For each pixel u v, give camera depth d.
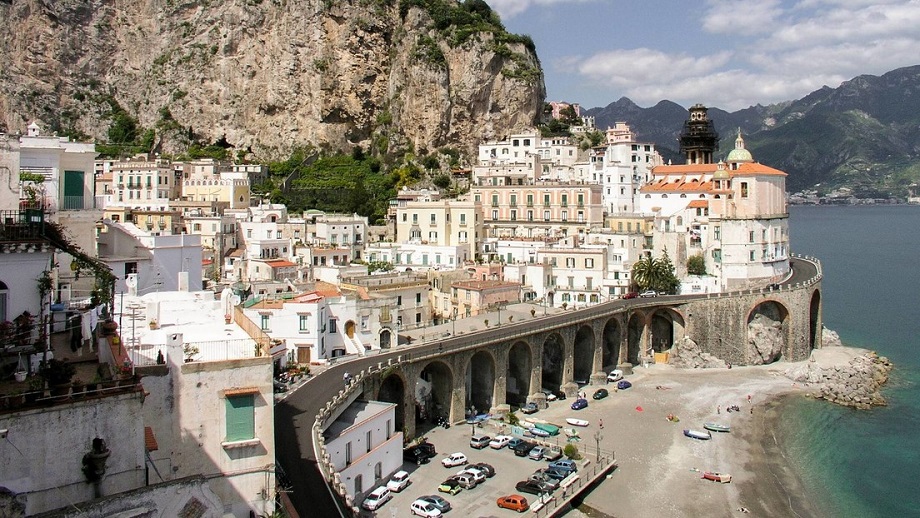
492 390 114.62
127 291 78.62
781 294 153.25
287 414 74.50
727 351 151.12
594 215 194.88
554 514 80.94
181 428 44.25
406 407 98.38
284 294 112.69
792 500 89.75
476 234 183.62
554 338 129.12
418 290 137.38
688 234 179.12
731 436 110.06
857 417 120.12
